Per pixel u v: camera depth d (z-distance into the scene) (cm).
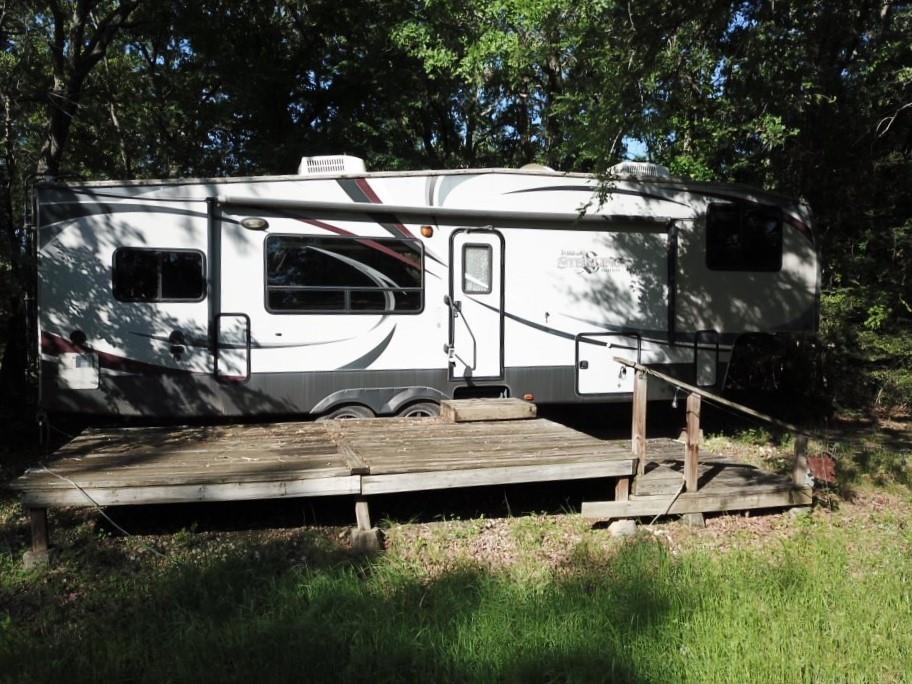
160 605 381
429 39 1201
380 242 715
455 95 1541
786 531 535
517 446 546
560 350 778
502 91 1563
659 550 463
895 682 331
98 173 1355
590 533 514
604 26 695
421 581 419
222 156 1428
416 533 502
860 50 1077
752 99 974
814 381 1057
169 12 1139
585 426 916
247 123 1386
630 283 801
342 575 409
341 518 541
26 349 800
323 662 322
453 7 1181
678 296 820
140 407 655
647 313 809
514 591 399
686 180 820
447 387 739
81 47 983
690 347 827
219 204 668
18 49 884
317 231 696
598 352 791
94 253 643
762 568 439
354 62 1345
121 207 648
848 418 1052
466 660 329
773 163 1104
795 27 912
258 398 683
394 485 476
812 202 1117
